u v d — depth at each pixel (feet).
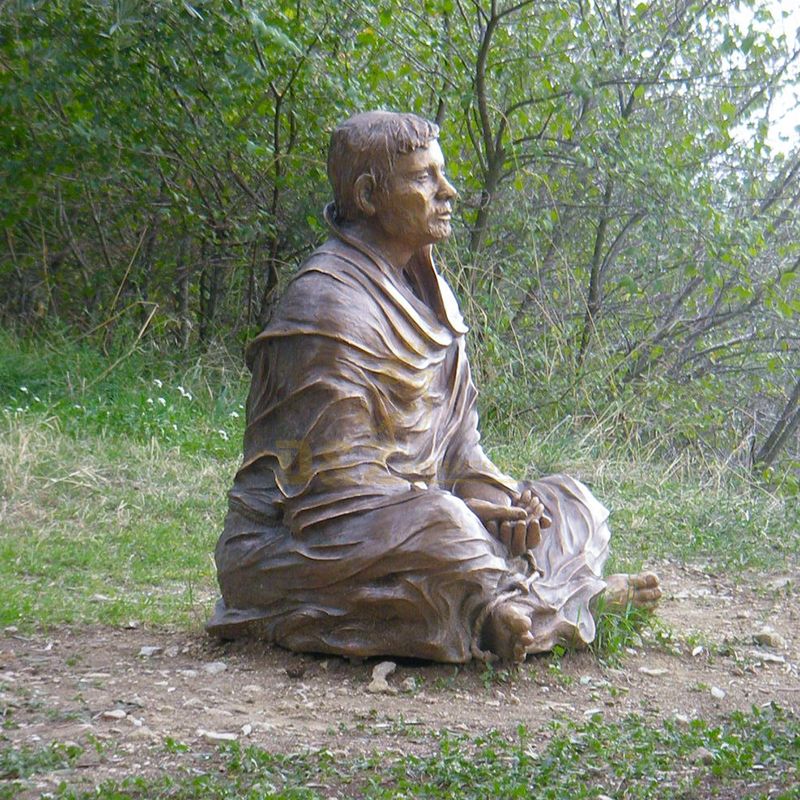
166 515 29.99
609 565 27.02
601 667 20.22
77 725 16.28
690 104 45.70
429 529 18.44
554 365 41.63
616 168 41.55
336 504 18.92
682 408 42.65
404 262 20.56
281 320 19.45
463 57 42.22
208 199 46.55
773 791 14.39
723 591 26.94
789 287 48.70
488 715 17.58
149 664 19.34
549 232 46.16
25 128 42.34
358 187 19.98
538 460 36.76
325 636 19.19
